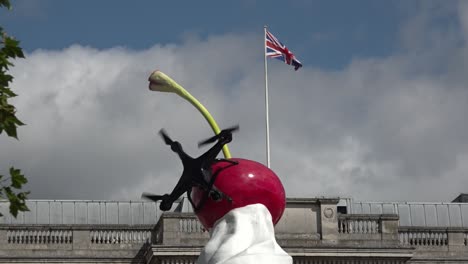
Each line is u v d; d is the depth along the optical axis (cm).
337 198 9425
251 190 4425
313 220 9406
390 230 9500
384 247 9400
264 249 4372
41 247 9531
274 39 9194
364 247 9369
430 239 9712
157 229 9550
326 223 9394
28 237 9550
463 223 10375
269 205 4453
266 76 9144
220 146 4428
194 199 4472
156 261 9200
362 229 9475
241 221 4400
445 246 9725
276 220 4509
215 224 4459
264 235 4400
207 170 4428
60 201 10131
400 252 9406
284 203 4509
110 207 10162
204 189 4425
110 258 9519
